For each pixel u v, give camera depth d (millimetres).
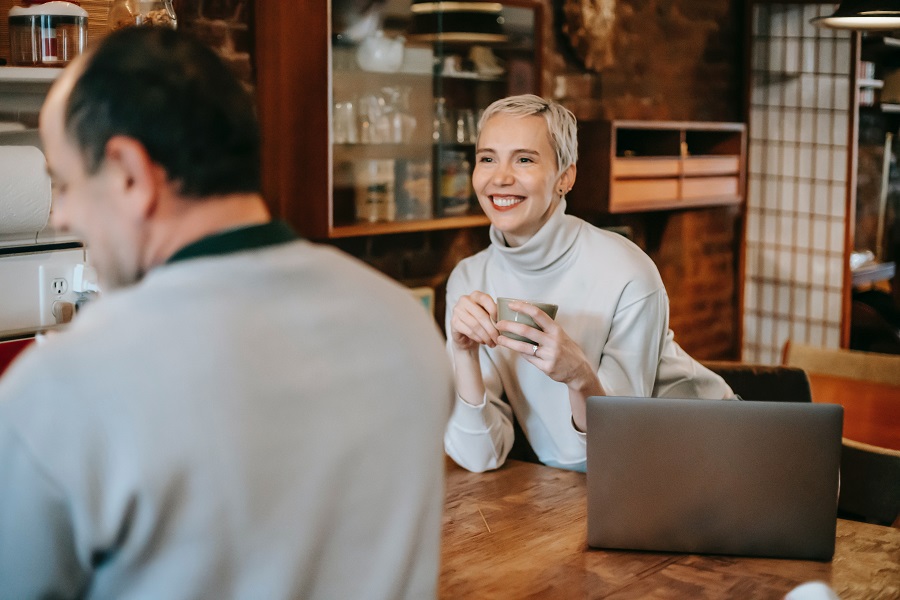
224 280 754
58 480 678
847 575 1381
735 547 1445
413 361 848
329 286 812
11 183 1893
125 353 701
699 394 2027
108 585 719
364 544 807
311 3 2758
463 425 1836
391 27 3008
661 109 4520
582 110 4082
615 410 1445
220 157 771
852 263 5082
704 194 4273
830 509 1418
